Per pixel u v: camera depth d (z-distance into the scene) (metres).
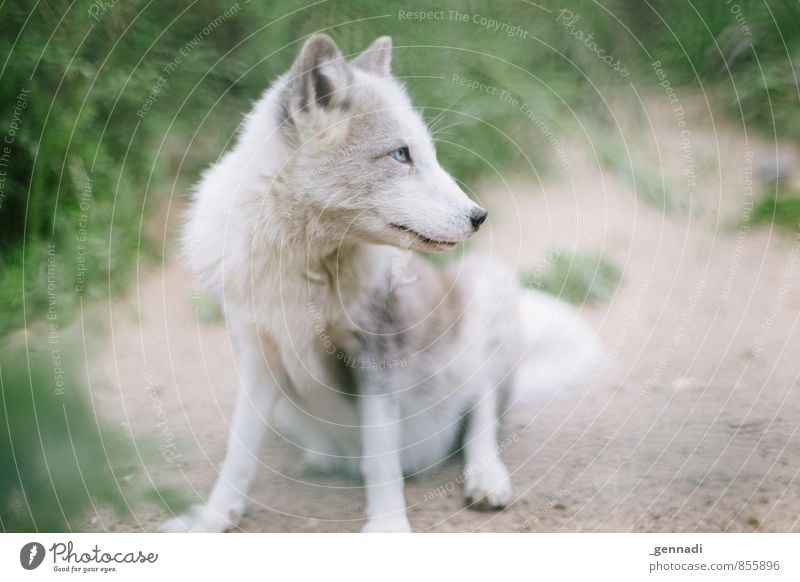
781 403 3.66
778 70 6.82
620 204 5.86
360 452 3.37
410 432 3.39
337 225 3.06
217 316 4.56
